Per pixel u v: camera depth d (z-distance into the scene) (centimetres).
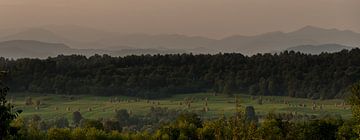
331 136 8256
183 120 10388
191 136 9225
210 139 8569
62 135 7869
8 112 2388
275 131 7506
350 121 7681
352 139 5478
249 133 4994
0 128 2333
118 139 8581
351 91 5628
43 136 7575
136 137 8962
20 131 6644
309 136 8100
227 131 5334
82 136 8088
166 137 9069
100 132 8381
